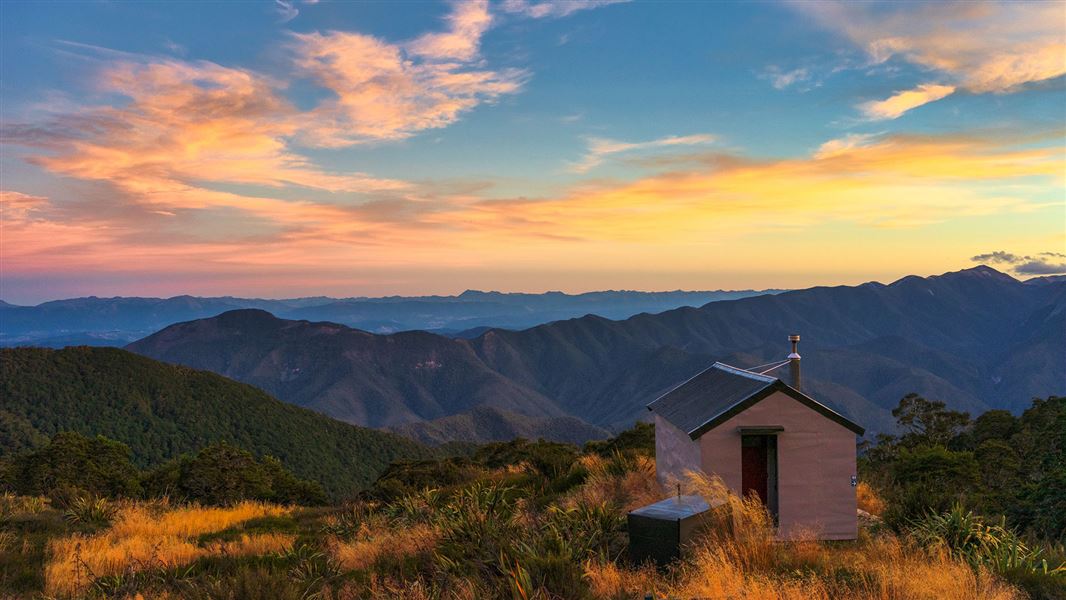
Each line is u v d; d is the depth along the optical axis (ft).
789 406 38.68
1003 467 105.50
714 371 50.57
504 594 23.53
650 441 79.51
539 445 103.50
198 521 58.75
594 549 30.76
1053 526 54.49
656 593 24.14
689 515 28.43
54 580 33.22
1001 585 24.63
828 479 38.70
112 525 53.78
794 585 23.84
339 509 68.13
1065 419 95.50
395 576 30.22
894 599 23.30
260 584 25.64
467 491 50.03
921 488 38.96
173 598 29.30
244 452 130.11
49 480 111.55
